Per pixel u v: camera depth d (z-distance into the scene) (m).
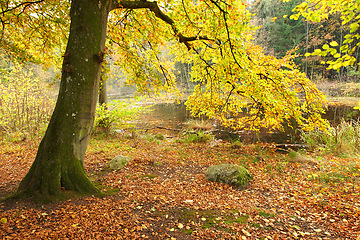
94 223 2.82
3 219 2.64
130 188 4.23
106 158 6.31
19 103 9.29
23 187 3.33
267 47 35.06
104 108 9.99
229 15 4.37
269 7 38.84
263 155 7.29
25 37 6.54
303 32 35.88
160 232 2.78
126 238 2.57
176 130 12.51
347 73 28.00
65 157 3.52
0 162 5.73
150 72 6.62
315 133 9.29
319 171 5.48
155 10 5.02
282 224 3.09
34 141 8.06
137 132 11.08
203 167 6.05
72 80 3.59
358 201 3.60
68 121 3.56
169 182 4.79
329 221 3.13
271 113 6.32
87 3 3.63
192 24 5.11
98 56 3.73
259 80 5.48
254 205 3.76
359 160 6.00
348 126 8.24
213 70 6.48
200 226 2.96
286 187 4.67
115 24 6.28
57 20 6.16
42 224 2.67
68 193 3.42
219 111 7.70
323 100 5.61
